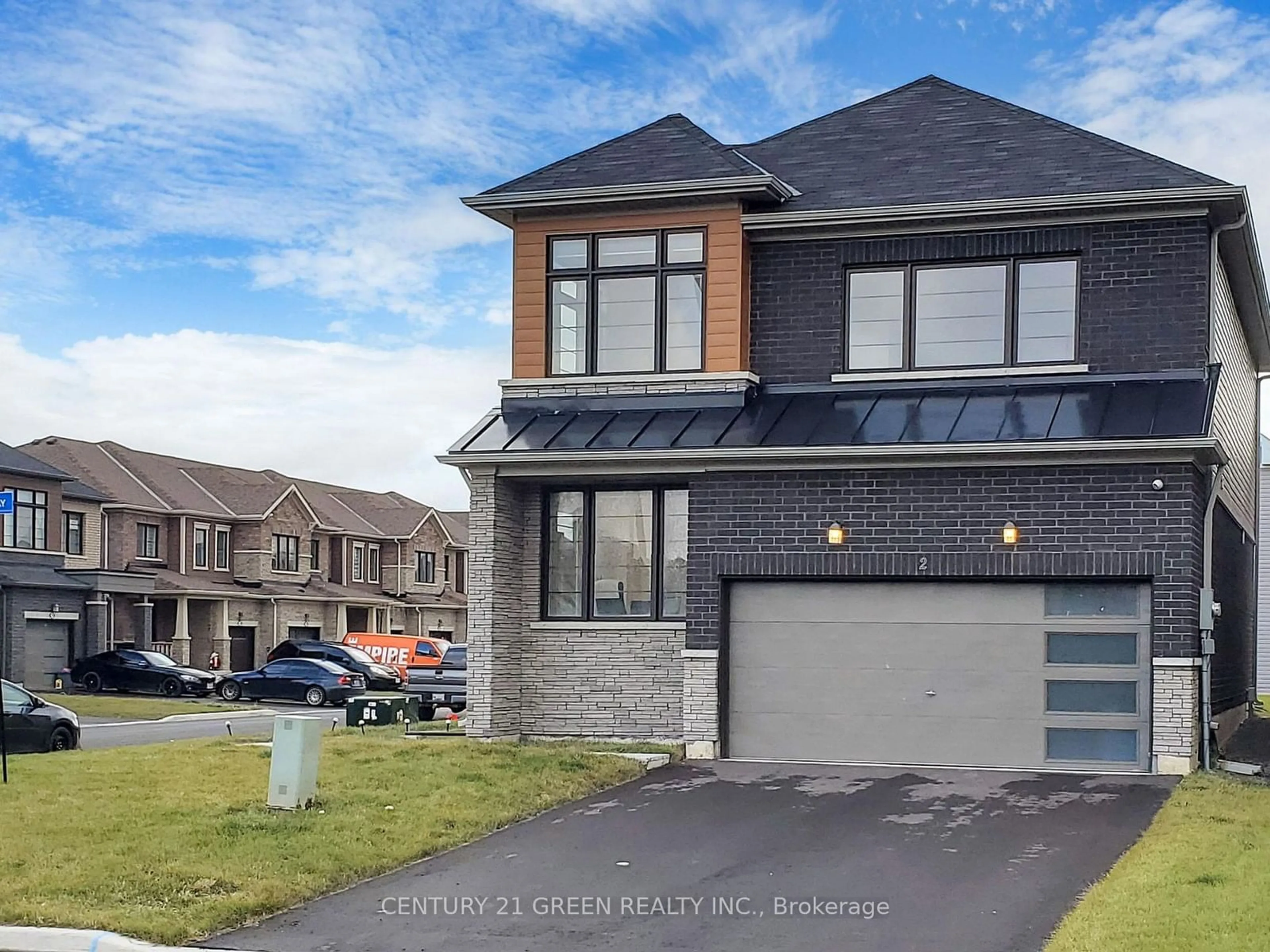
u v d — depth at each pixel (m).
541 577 18.97
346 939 9.53
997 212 17.66
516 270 19.45
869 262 18.50
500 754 16.41
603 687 18.67
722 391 18.39
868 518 17.09
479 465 18.25
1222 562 20.05
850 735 17.28
